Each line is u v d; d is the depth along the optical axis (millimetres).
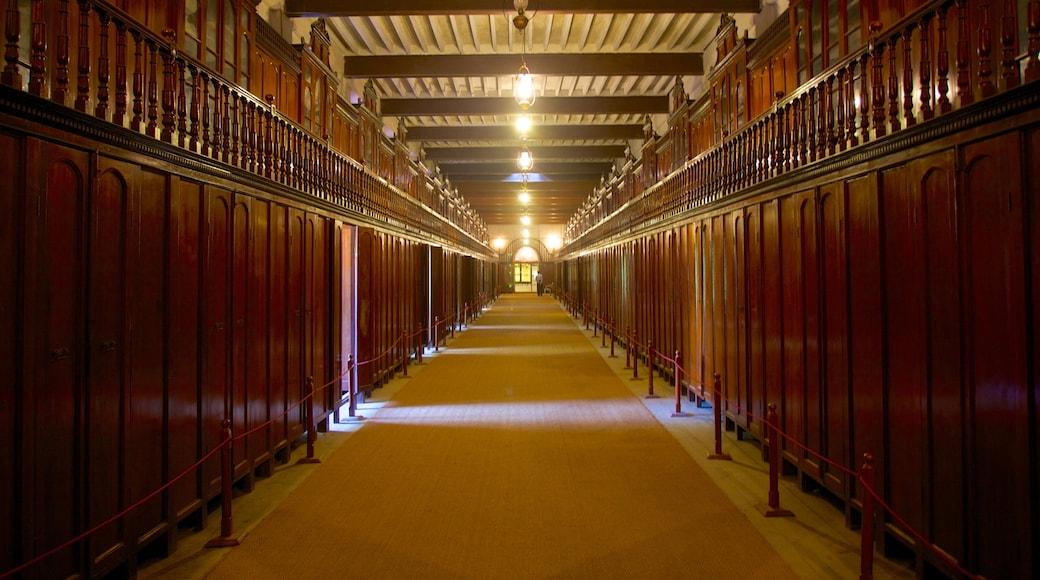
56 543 3061
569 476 5484
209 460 4543
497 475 5523
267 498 5027
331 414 7512
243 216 5141
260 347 5477
